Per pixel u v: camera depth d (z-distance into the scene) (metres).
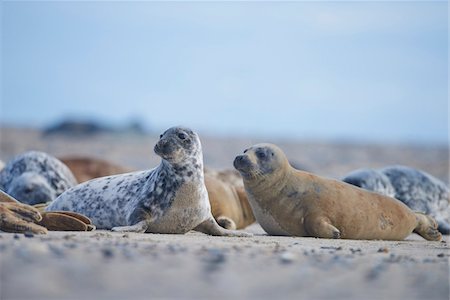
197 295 14.98
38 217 24.72
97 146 133.88
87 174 43.66
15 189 38.31
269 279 16.47
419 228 33.59
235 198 35.94
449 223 40.38
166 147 27.69
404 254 22.28
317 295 15.40
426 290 16.34
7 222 23.59
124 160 98.81
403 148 167.00
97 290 14.91
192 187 28.14
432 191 40.19
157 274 16.36
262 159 31.11
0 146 116.06
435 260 20.70
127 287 15.23
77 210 30.05
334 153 138.50
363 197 31.69
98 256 17.94
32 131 171.62
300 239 28.14
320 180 31.69
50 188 38.81
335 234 29.83
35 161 39.66
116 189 29.70
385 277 17.44
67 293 14.62
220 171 40.56
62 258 17.44
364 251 22.66
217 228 28.69
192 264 17.58
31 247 18.58
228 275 16.61
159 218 28.06
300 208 30.73
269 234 31.98
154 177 28.86
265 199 31.25
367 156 132.38
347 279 16.95
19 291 14.56
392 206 32.22
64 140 149.50
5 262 16.66
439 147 181.62
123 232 26.77
